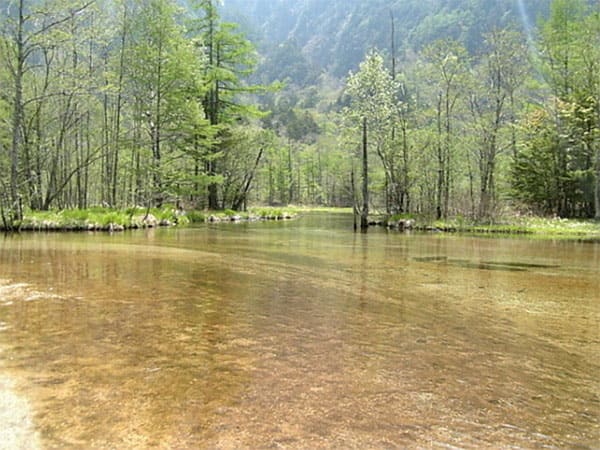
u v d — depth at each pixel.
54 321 4.16
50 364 3.14
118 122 20.62
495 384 2.99
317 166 70.81
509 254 10.59
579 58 24.30
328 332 4.03
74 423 2.37
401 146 22.75
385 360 3.37
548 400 2.78
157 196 22.61
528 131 25.47
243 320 4.34
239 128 31.20
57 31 14.33
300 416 2.50
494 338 3.97
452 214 21.94
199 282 6.16
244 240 13.05
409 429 2.39
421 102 25.03
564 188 25.47
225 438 2.26
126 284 5.89
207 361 3.26
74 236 13.13
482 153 24.83
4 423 2.36
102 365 3.14
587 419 2.56
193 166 27.03
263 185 56.47
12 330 3.87
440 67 23.00
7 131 18.08
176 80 21.92
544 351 3.65
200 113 23.20
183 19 27.44
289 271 7.34
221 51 29.47
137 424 2.37
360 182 27.00
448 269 7.99
